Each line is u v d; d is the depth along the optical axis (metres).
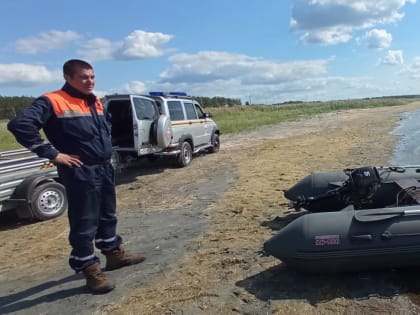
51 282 4.51
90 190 3.92
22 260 5.36
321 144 15.03
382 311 3.38
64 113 3.78
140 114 10.12
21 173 7.01
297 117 35.78
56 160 3.67
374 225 3.65
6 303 4.09
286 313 3.45
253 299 3.72
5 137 21.36
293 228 3.81
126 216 7.08
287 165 10.77
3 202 6.87
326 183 5.41
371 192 4.72
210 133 13.96
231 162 12.15
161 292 4.00
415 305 3.44
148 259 4.88
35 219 7.25
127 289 4.12
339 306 3.49
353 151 12.57
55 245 5.87
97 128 3.97
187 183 9.53
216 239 5.40
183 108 12.13
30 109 3.62
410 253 3.56
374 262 3.63
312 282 3.94
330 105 60.91
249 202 7.12
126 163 10.43
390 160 10.55
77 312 3.77
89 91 3.91
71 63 3.83
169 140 10.74
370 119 28.64
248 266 4.43
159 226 6.29
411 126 20.95
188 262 4.70
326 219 3.77
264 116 37.56
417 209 3.73
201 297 3.84
